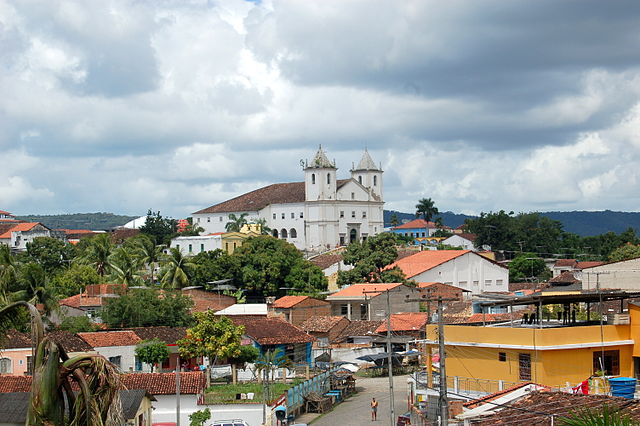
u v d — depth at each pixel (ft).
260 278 462.60
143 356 254.68
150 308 310.86
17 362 230.89
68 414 64.95
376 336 324.39
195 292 414.00
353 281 439.63
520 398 135.13
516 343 156.66
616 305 206.80
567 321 189.16
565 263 583.99
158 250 473.67
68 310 319.47
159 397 196.95
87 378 64.95
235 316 326.03
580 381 155.43
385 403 236.22
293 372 269.85
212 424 190.49
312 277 476.13
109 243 440.04
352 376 275.39
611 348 158.61
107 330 294.66
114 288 359.87
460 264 463.01
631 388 138.92
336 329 341.00
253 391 228.02
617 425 71.87
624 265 265.75
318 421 217.56
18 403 141.38
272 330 299.17
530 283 483.10
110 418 64.13
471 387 163.84
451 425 129.29
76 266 420.36
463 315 322.96
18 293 266.16
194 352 253.03
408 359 306.35
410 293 377.71
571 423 74.90
